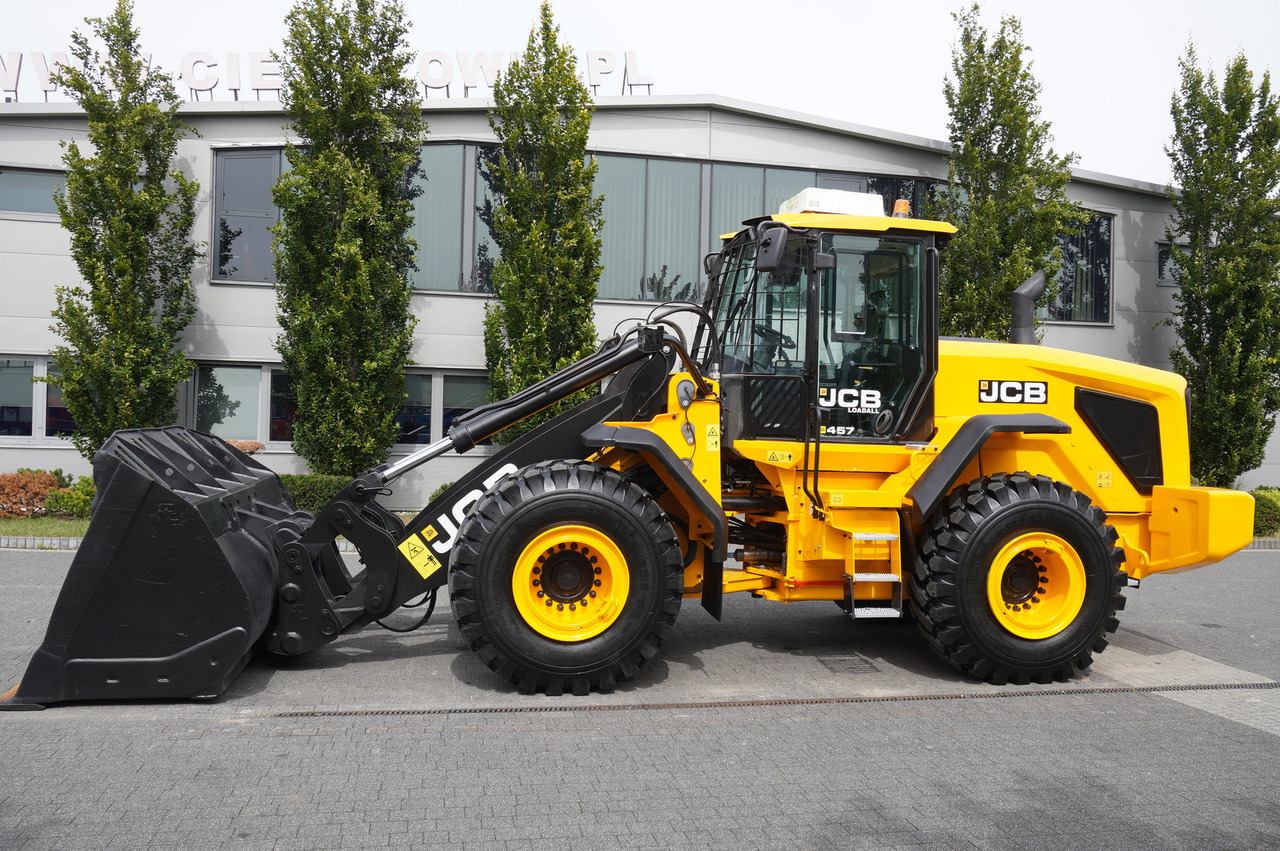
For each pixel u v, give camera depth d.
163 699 4.69
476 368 14.47
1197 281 15.06
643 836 3.28
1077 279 16.55
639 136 14.50
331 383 12.67
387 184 12.91
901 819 3.46
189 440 5.59
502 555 4.82
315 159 12.68
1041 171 13.98
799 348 5.51
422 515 5.19
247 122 13.88
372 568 5.14
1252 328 14.60
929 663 5.83
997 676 5.34
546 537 4.88
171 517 4.52
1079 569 5.41
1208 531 5.66
